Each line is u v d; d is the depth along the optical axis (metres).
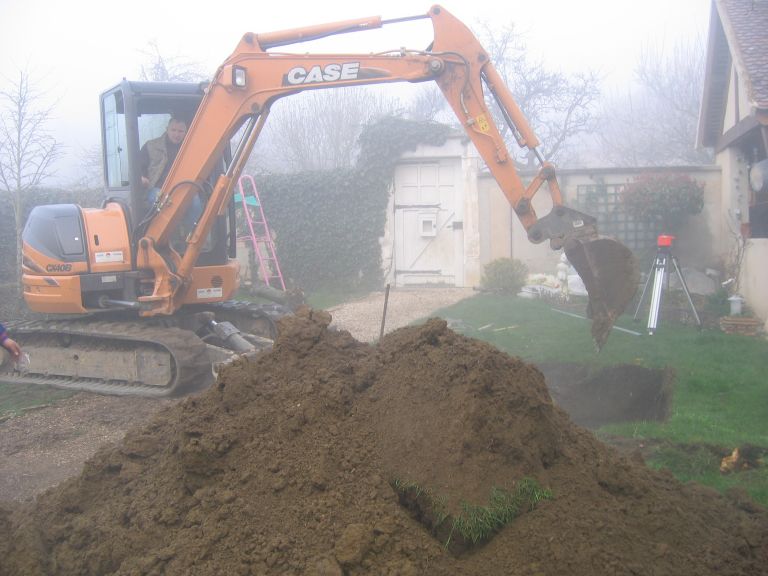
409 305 13.19
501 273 13.68
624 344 8.73
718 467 4.79
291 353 3.84
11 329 8.41
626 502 3.12
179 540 2.96
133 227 7.53
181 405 4.17
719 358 7.93
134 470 3.65
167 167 7.83
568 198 14.67
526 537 2.83
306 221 16.41
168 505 3.22
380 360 3.81
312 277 16.50
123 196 7.92
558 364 8.06
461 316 11.22
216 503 3.08
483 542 2.91
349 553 2.77
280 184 16.58
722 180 13.66
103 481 3.68
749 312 10.68
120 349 7.75
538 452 3.21
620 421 6.69
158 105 7.94
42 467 5.44
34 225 7.80
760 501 4.10
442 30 6.89
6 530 3.58
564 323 10.23
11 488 5.01
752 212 12.30
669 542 2.96
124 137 7.73
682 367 7.44
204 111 7.14
